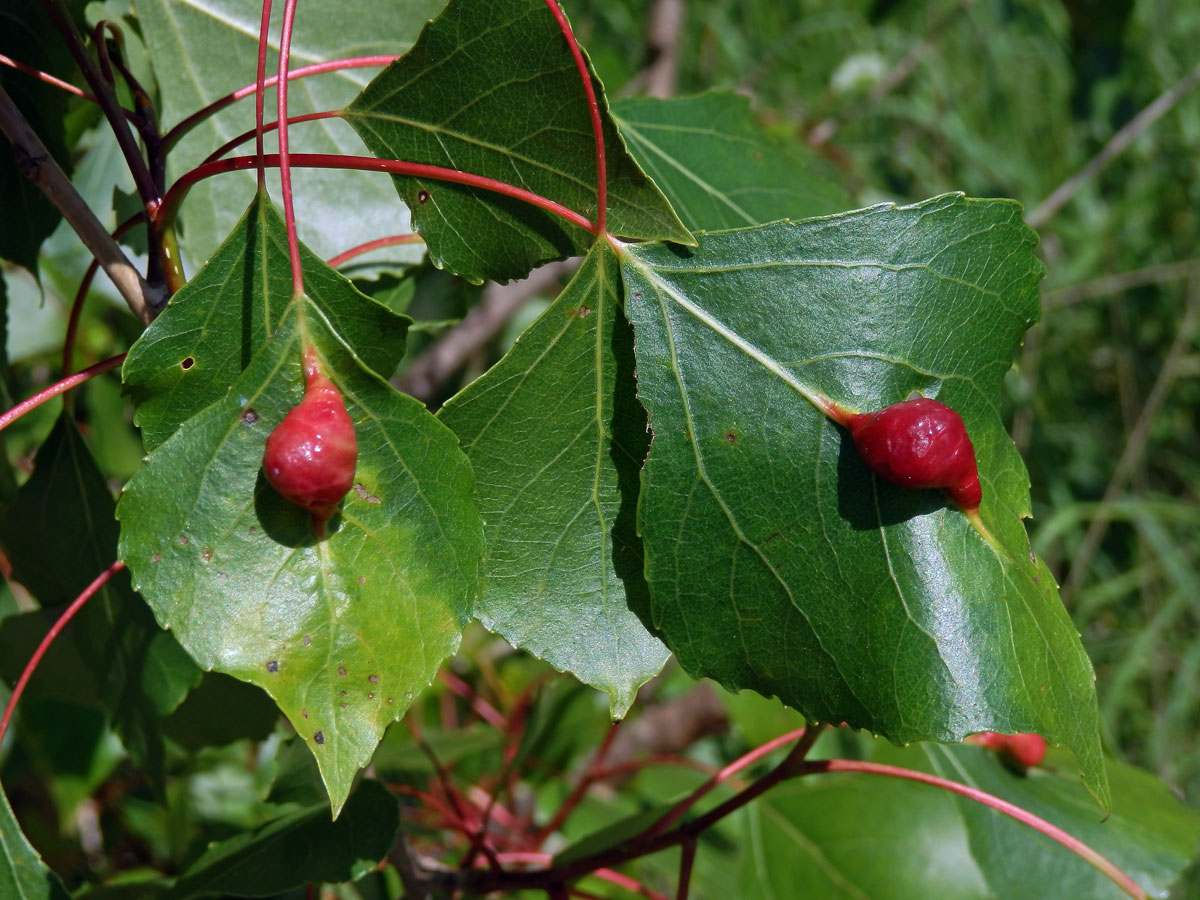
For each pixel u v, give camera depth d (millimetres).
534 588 385
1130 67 1072
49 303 663
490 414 382
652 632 387
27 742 597
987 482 388
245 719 470
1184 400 1180
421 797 558
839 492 380
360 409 369
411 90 385
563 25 374
